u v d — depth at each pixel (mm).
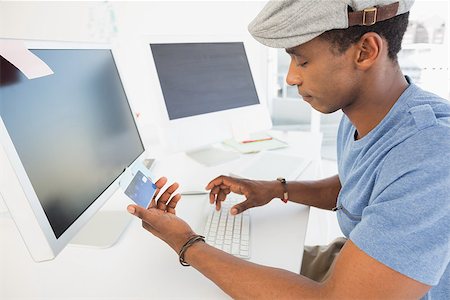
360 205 573
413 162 453
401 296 441
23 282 569
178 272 593
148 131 1480
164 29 1721
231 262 535
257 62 1917
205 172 1070
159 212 625
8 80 467
